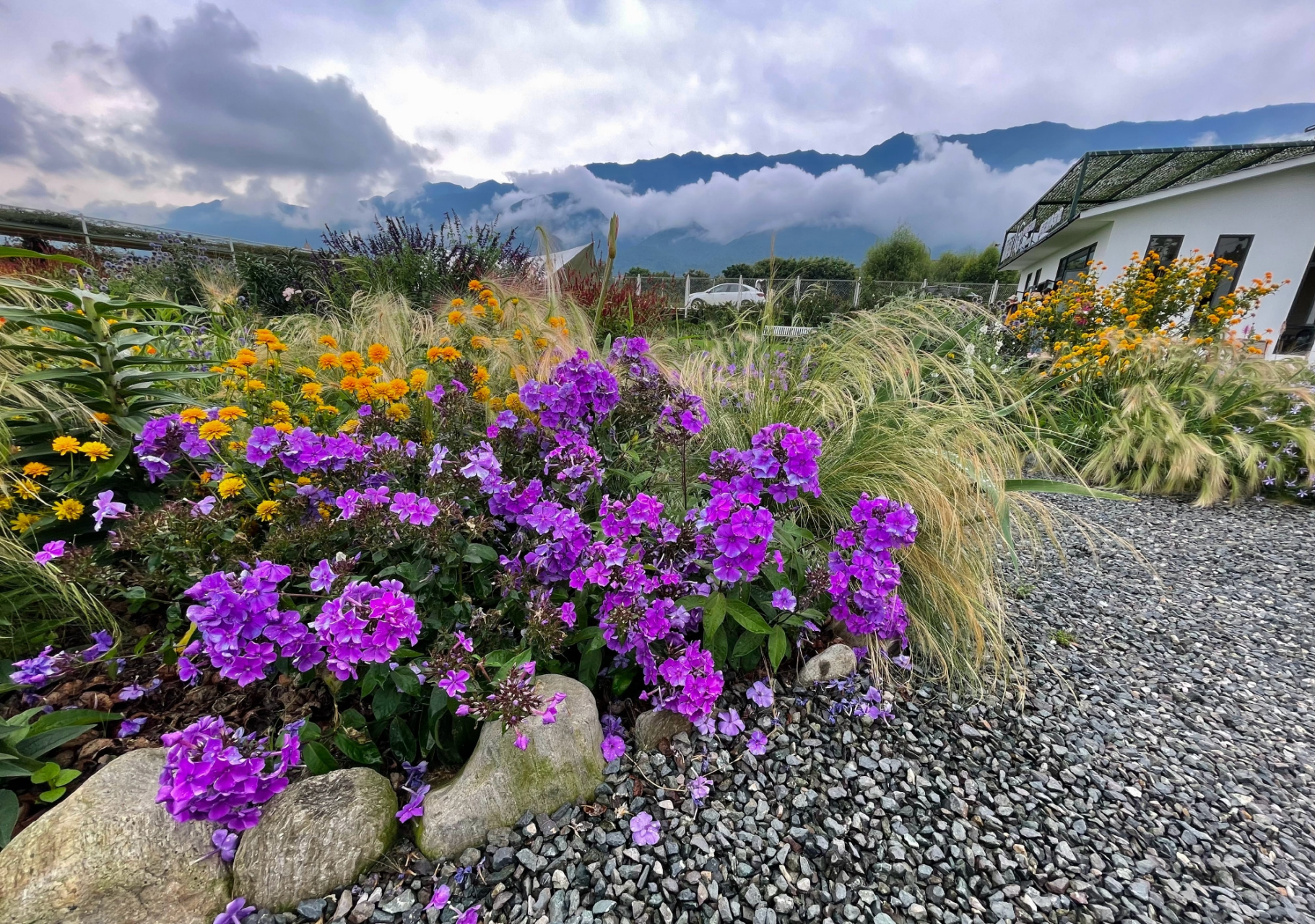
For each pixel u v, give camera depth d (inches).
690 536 57.7
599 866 46.5
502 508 61.4
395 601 44.3
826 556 73.1
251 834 42.5
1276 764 63.6
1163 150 417.4
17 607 55.5
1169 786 59.6
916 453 87.4
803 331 135.3
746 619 55.6
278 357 92.4
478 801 47.4
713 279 639.1
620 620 52.7
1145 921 45.4
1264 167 376.5
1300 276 390.6
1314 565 116.3
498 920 42.5
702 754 57.9
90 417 70.1
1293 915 46.2
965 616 75.6
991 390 119.8
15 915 35.9
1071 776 60.0
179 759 37.0
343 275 224.7
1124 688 75.8
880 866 48.7
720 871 47.1
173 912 39.1
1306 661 83.4
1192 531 134.9
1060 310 276.8
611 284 230.4
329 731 53.4
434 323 147.0
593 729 53.6
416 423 80.8
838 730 62.8
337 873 42.9
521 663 49.0
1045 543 122.1
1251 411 177.0
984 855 50.4
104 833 39.4
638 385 80.9
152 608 64.6
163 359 78.8
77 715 46.7
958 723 66.4
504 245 263.0
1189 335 277.9
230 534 54.6
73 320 70.6
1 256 65.1
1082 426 181.9
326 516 64.2
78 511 61.0
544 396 75.3
